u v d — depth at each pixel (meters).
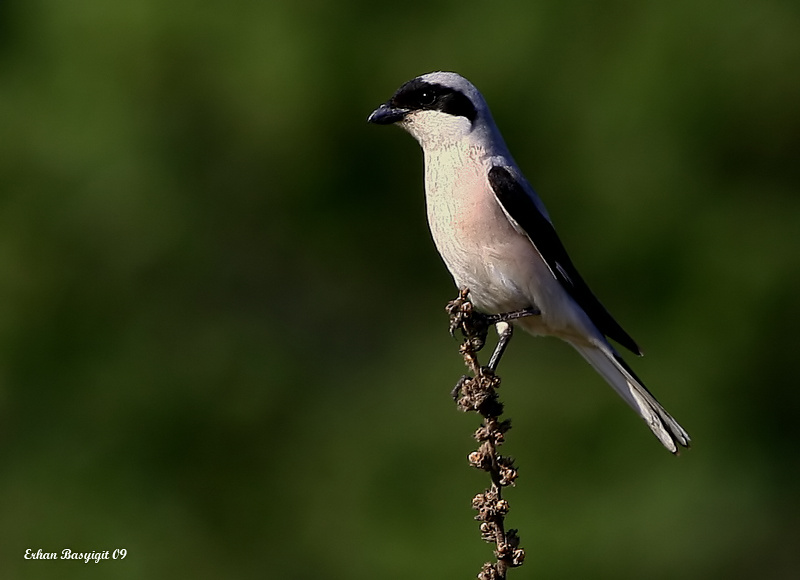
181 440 13.79
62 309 13.88
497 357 8.50
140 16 13.73
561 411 13.29
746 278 13.33
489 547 12.50
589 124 13.92
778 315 13.26
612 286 13.89
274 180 14.55
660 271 13.70
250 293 15.12
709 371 13.22
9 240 13.80
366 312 15.86
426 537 12.84
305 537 13.36
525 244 8.23
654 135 13.77
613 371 8.58
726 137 13.72
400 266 15.45
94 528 13.22
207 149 14.29
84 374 13.79
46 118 13.89
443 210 8.37
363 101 14.09
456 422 13.90
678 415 13.16
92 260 14.09
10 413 13.59
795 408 13.19
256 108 13.99
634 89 13.73
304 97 13.98
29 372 13.72
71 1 13.92
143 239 14.20
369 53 14.09
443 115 8.43
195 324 14.55
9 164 13.84
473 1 14.31
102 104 13.86
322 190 14.64
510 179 8.23
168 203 14.23
